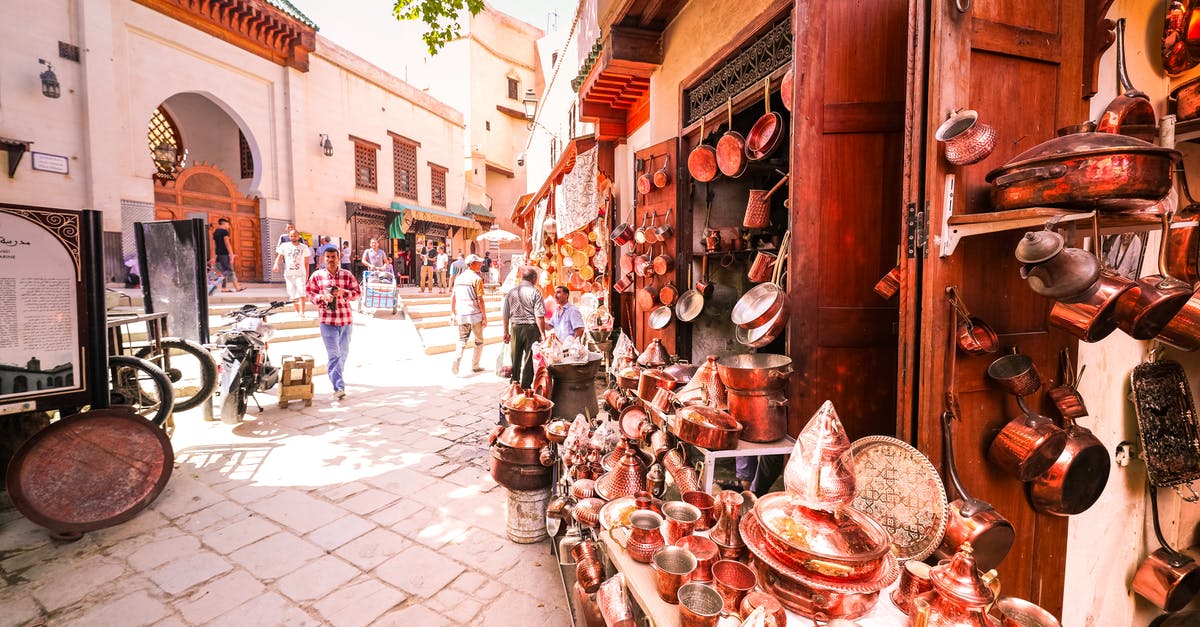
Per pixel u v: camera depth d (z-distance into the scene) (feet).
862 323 7.04
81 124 32.60
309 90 49.34
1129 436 7.29
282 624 7.49
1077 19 5.52
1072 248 4.37
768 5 8.63
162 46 37.55
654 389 7.91
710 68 10.68
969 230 4.81
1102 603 7.45
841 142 6.99
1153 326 5.03
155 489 10.93
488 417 17.81
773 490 8.12
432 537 9.89
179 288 17.29
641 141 16.90
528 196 41.96
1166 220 4.67
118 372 13.19
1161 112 6.98
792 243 7.11
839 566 3.88
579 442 8.47
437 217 65.16
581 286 22.45
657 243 12.87
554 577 8.63
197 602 7.95
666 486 8.16
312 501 11.37
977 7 5.01
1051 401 5.72
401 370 25.63
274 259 46.26
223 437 15.51
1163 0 6.88
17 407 10.11
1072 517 6.87
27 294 10.21
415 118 63.67
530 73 89.45
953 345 5.14
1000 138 5.21
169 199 41.06
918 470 5.23
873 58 6.88
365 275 38.24
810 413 7.21
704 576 4.70
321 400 19.86
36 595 8.08
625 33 13.12
